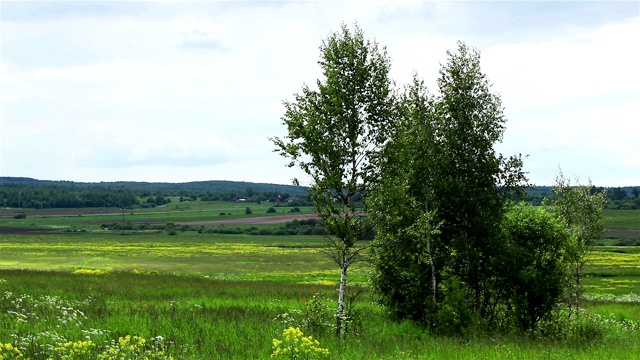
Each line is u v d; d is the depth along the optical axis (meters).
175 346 18.98
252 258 108.00
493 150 30.25
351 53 25.23
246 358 17.83
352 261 25.17
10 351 16.00
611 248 137.25
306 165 24.62
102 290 37.34
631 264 100.19
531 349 21.25
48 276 47.06
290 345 17.72
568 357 19.53
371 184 25.00
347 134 24.75
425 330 27.38
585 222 38.06
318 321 24.97
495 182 29.83
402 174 25.58
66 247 128.50
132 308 28.06
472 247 29.20
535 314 29.03
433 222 28.59
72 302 29.78
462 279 29.42
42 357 16.12
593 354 20.31
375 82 25.58
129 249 126.31
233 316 26.97
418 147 29.58
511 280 29.19
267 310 30.61
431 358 18.66
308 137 24.22
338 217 24.08
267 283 53.62
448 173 29.89
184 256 109.62
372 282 29.92
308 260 104.56
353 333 24.16
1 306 25.80
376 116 25.31
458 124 30.20
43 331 20.64
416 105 30.30
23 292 33.53
